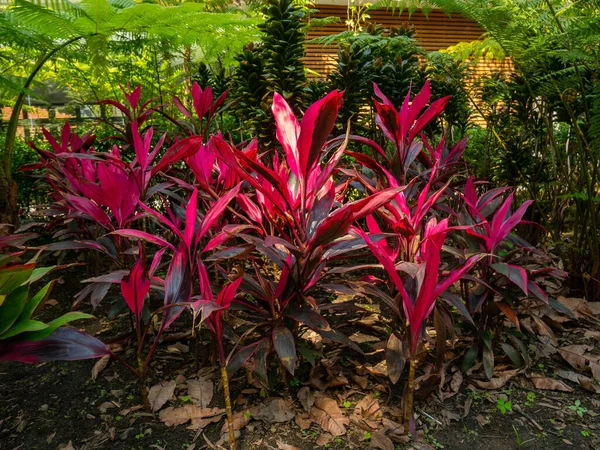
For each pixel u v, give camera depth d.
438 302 1.78
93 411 1.75
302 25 3.17
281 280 1.60
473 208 1.90
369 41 3.40
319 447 1.56
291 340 1.52
